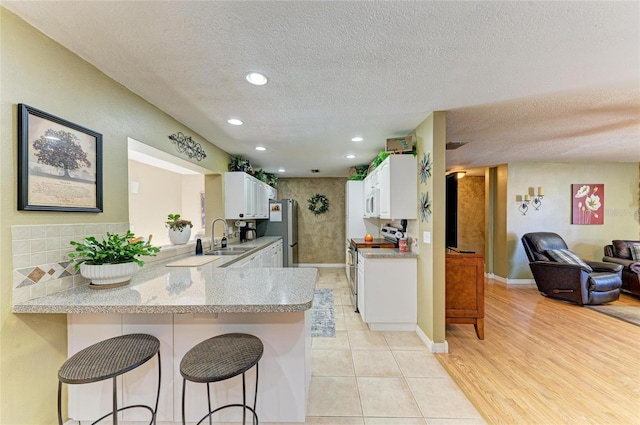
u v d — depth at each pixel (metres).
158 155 2.51
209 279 1.85
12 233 1.27
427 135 2.65
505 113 2.53
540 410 1.79
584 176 4.94
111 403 1.60
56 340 1.52
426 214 2.70
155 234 4.36
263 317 1.60
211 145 3.54
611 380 2.10
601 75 1.84
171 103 2.29
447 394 1.95
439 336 2.55
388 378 2.14
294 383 1.60
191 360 1.28
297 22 1.33
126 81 1.91
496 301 4.03
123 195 1.97
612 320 3.28
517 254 5.02
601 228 4.93
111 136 1.86
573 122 2.77
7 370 1.27
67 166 1.52
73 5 1.21
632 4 1.20
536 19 1.30
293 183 6.72
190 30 1.38
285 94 2.13
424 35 1.43
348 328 3.08
